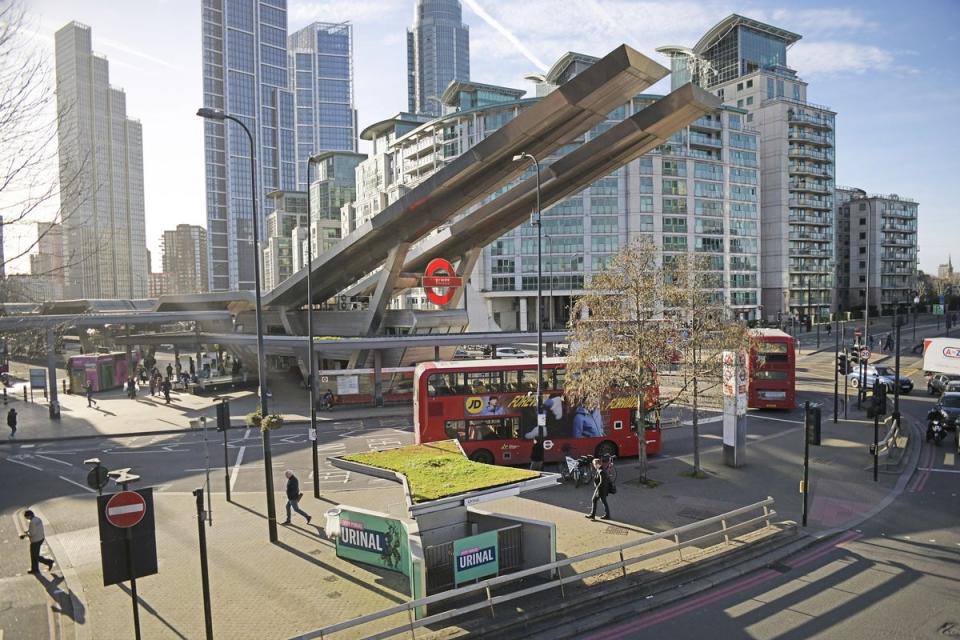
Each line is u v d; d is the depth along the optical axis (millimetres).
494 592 12781
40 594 13242
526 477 14016
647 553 13680
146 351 87500
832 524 16609
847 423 31562
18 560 15352
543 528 13422
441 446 17422
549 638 10992
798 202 107188
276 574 13875
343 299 52156
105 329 70625
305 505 19375
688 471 22578
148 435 32562
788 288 104750
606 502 17531
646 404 23094
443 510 14109
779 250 104062
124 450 28953
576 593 12352
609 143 33031
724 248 93812
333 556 14922
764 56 118625
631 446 24938
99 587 13531
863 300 123625
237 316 59812
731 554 14391
